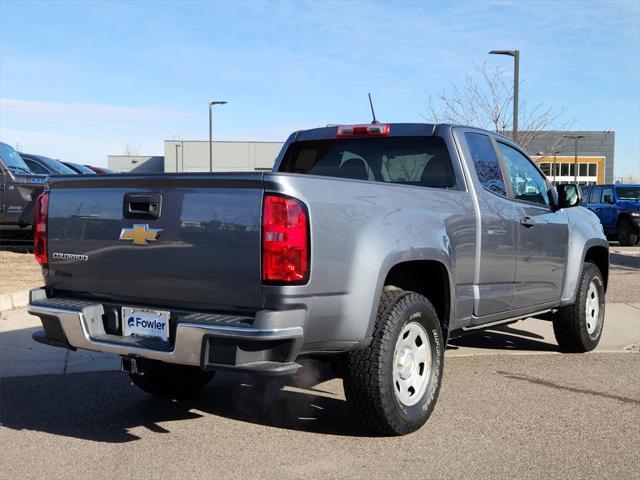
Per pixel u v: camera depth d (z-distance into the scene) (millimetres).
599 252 7289
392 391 4215
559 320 6719
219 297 3803
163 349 3842
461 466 3934
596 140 67938
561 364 6426
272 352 3691
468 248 5035
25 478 3768
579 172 68250
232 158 63469
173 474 3824
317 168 5996
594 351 7008
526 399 5266
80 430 4590
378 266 4051
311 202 3734
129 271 4113
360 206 4059
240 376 6051
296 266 3643
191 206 3867
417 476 3795
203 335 3633
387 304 4246
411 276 4902
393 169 5598
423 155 5469
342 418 4812
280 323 3617
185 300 3941
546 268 6113
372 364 4129
